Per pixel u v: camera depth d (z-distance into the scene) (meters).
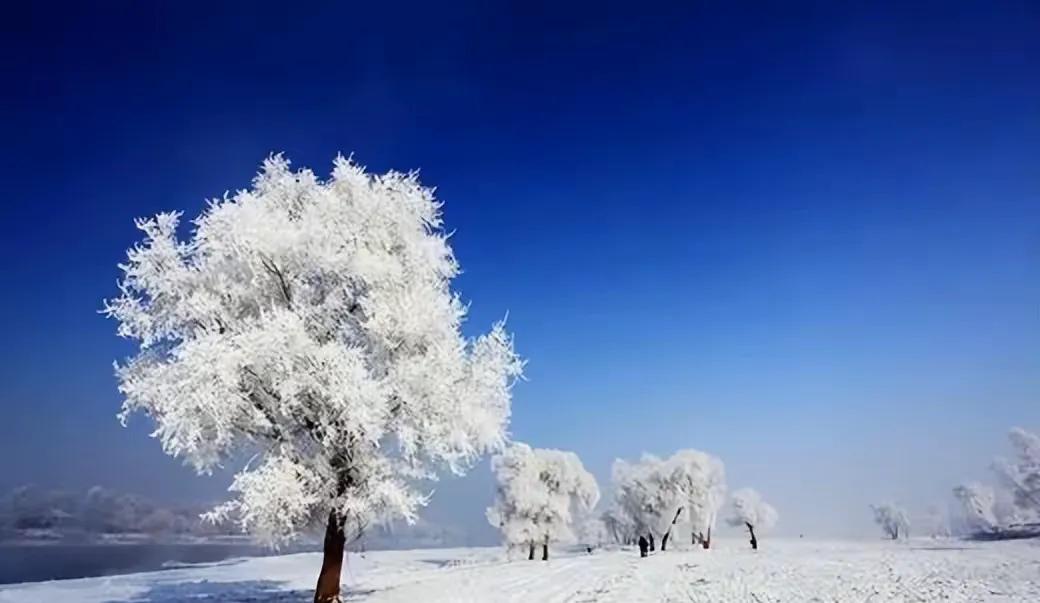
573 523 71.06
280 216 20.16
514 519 67.31
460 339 20.70
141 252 19.61
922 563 33.94
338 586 18.92
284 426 18.28
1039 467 95.00
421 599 21.92
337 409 17.41
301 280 20.06
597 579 28.69
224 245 19.53
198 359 17.00
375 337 19.33
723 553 53.00
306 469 17.48
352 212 20.72
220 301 19.41
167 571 53.28
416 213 21.72
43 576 55.84
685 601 20.64
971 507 106.56
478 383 20.47
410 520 17.89
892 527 119.31
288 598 24.52
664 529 76.62
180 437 17.23
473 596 22.61
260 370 17.56
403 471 19.00
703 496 77.62
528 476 68.19
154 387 18.50
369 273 19.50
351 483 18.39
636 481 79.06
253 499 16.19
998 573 26.84
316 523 18.64
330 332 19.67
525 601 21.28
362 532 19.25
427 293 20.19
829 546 73.38
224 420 17.14
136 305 19.75
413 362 19.05
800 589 23.06
